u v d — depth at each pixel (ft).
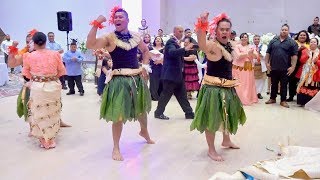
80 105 22.36
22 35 43.19
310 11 37.01
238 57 12.38
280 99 23.04
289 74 22.24
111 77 12.41
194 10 40.42
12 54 13.57
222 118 12.03
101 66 22.61
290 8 37.50
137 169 11.59
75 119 18.37
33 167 11.75
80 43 36.11
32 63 13.66
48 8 41.86
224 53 11.78
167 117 18.52
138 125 16.90
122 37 12.34
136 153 13.12
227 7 39.37
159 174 11.18
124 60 12.38
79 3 40.32
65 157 12.72
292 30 37.63
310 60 21.66
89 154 13.03
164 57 18.24
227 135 13.55
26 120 14.62
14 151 13.41
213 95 11.95
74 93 27.14
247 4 38.78
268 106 22.40
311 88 21.74
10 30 43.29
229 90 12.27
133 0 38.68
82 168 11.67
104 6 39.60
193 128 12.36
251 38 28.09
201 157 12.68
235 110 12.28
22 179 10.78
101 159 12.50
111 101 12.20
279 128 16.74
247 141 14.62
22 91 14.53
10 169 11.57
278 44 22.13
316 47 21.80
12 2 42.93
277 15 37.93
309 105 21.08
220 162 12.18
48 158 12.61
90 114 19.61
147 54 13.58
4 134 15.69
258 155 12.88
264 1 38.22
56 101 13.88
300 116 19.40
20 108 14.89
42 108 13.58
